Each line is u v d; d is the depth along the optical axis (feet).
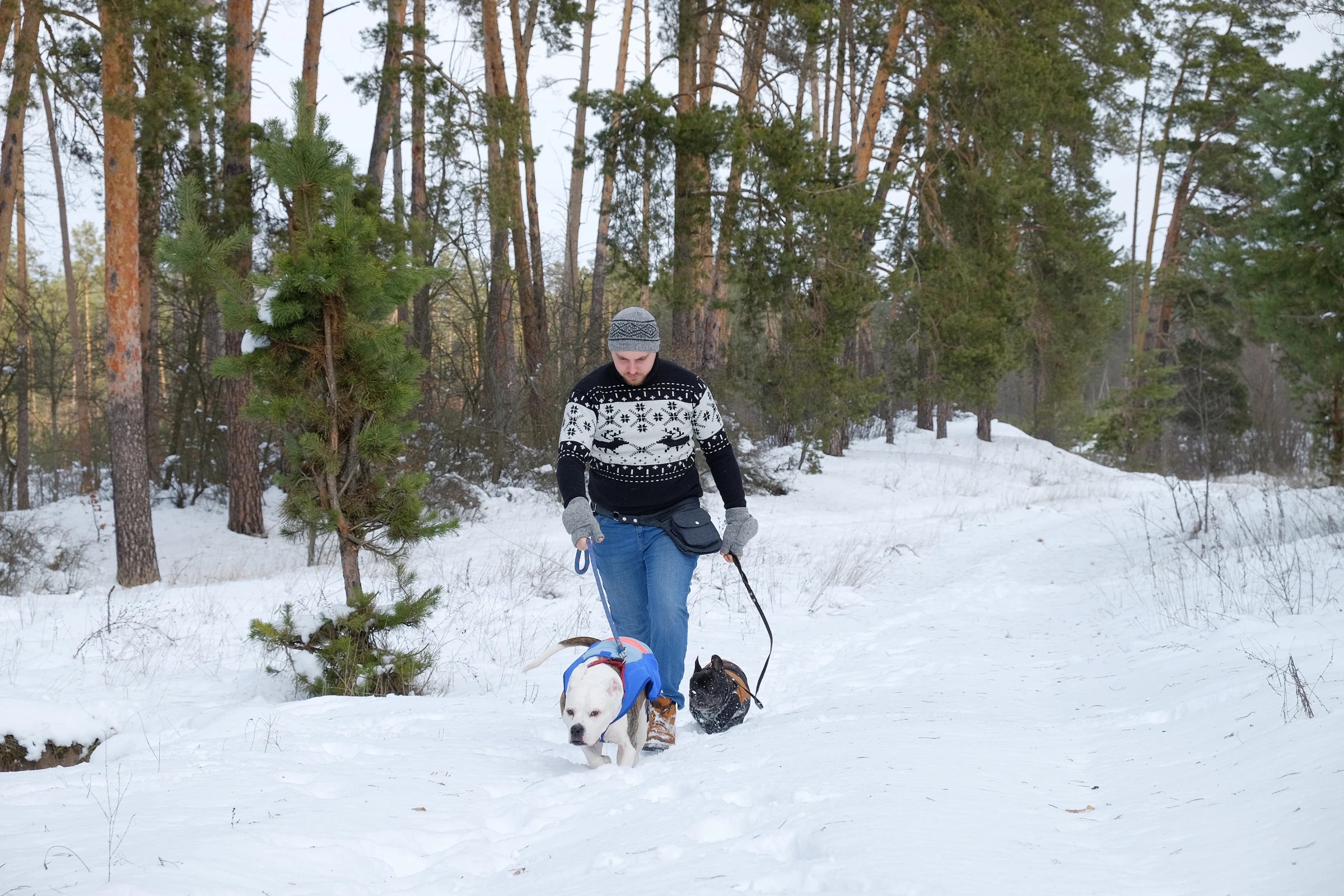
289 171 22.57
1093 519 58.44
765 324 83.76
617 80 104.06
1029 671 22.89
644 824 10.71
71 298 98.07
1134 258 128.26
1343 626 19.36
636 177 70.44
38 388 102.63
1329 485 48.96
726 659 26.40
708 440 16.85
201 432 72.49
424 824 11.39
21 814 11.50
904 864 8.00
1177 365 132.46
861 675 23.75
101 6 47.14
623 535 16.89
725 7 74.28
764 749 14.19
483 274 84.64
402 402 22.53
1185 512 54.75
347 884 9.27
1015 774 11.76
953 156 89.20
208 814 11.19
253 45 62.49
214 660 26.43
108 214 49.14
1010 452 113.19
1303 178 43.57
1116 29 101.09
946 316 87.20
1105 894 7.55
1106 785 11.53
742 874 8.30
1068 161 115.34
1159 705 16.15
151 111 47.96
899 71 85.81
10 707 18.04
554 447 76.64
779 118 70.85
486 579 40.22
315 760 14.94
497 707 20.26
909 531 57.88
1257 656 17.63
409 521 22.70
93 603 35.53
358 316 22.36
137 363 49.83
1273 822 8.54
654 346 15.80
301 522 22.21
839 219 71.51
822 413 81.92
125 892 8.12
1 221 55.06
